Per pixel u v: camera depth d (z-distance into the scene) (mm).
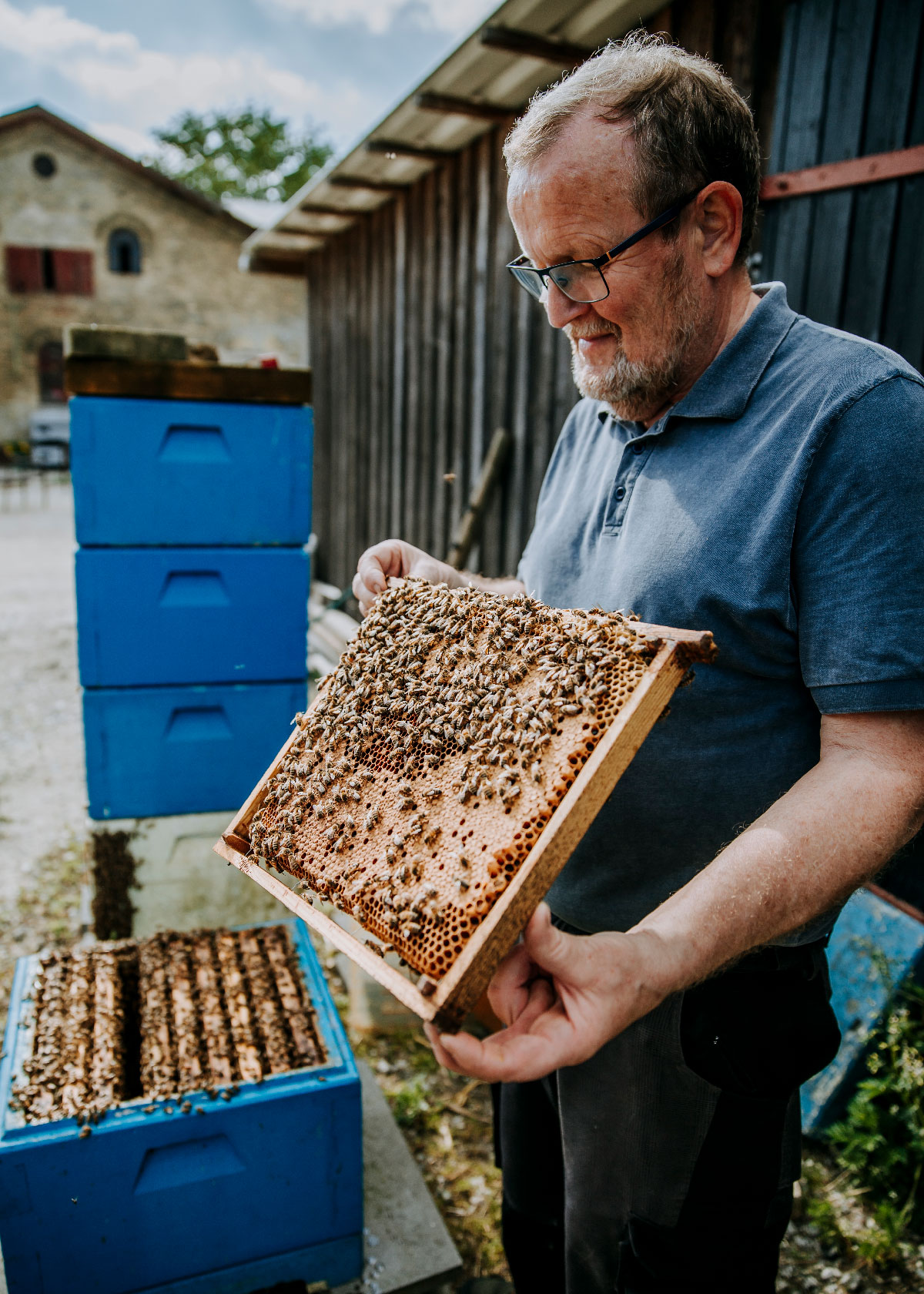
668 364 1318
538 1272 1744
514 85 3705
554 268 1265
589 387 1400
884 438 1130
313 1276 1979
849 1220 2332
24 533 13000
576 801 922
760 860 1014
